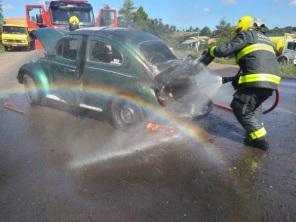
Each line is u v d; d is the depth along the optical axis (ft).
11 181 13.33
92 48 19.77
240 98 16.67
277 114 24.34
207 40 119.24
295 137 19.19
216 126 20.74
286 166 15.25
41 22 57.62
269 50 16.07
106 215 11.26
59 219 11.02
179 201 12.16
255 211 11.70
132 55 17.93
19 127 19.58
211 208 11.79
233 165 15.20
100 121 20.80
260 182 13.73
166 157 15.83
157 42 19.90
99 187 12.99
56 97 22.47
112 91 18.75
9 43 85.66
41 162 15.06
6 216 11.09
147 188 12.99
